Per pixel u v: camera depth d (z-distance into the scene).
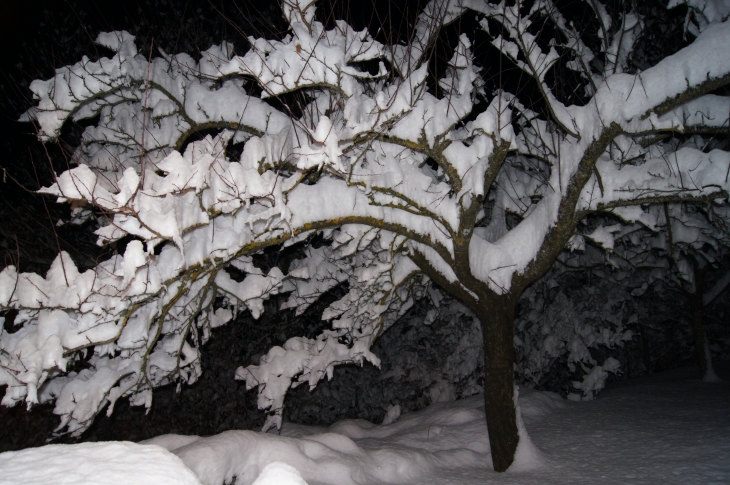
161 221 3.72
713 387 8.71
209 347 8.48
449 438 6.64
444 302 9.51
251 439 4.95
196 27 7.30
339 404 9.87
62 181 3.40
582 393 9.32
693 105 4.88
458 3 5.27
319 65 4.27
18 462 2.05
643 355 11.81
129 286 4.07
